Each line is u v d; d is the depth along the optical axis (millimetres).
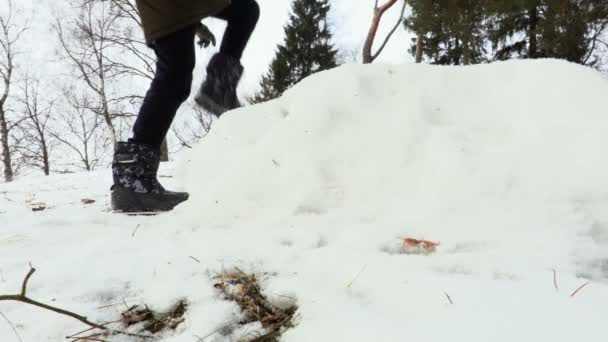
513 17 13820
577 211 1330
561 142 1538
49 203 2576
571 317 729
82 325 868
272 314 921
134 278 1083
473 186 1463
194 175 2004
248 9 1913
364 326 752
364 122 1789
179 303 975
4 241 1459
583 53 12156
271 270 1118
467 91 1952
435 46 16922
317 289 953
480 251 1171
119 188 1858
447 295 845
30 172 20141
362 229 1347
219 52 1971
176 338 815
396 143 1681
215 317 884
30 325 859
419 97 1875
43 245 1415
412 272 991
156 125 1880
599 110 1603
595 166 1415
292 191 1608
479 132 1721
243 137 2018
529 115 1728
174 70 1816
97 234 1527
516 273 994
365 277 990
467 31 10969
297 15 26359
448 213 1387
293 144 1747
